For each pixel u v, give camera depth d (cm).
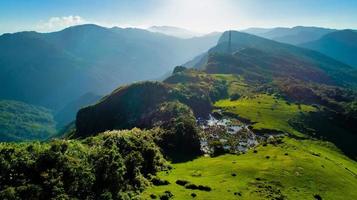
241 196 8312
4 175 6238
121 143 9969
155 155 10681
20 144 7388
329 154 15550
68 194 6688
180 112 18375
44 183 6406
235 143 15025
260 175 9981
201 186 8781
